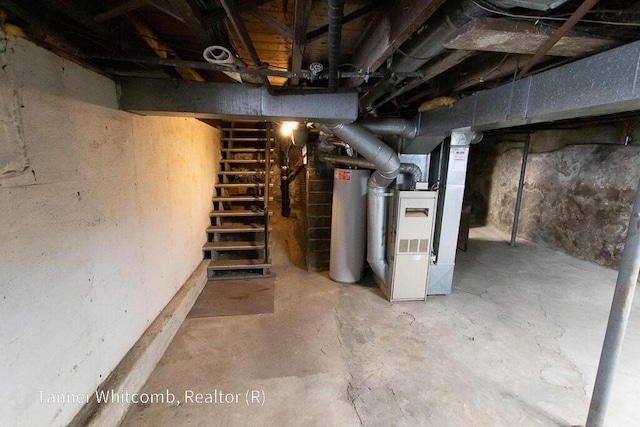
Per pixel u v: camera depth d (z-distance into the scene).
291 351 2.20
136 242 1.96
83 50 1.38
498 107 1.83
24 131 1.12
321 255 3.73
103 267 1.61
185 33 1.82
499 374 1.99
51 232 1.25
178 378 1.92
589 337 2.40
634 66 1.16
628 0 1.07
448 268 3.07
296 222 5.21
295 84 2.00
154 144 2.23
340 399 1.77
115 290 1.72
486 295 3.13
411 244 2.87
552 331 2.48
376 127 2.77
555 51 1.35
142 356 1.84
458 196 2.93
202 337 2.35
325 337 2.38
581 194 4.21
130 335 1.88
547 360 2.13
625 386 1.88
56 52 1.28
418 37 1.32
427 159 3.23
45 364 1.21
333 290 3.22
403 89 2.10
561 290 3.25
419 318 2.67
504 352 2.21
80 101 1.44
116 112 1.75
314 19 1.51
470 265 3.98
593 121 3.61
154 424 1.59
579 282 3.46
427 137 2.82
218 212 3.86
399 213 2.80
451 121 2.31
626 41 1.19
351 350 2.22
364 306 2.88
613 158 3.79
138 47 1.56
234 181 4.75
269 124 3.83
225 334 2.40
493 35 1.16
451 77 2.21
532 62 1.39
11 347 1.06
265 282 3.39
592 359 2.14
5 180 1.04
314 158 3.70
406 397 1.80
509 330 2.49
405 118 3.17
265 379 1.92
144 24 1.67
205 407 1.70
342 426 1.60
